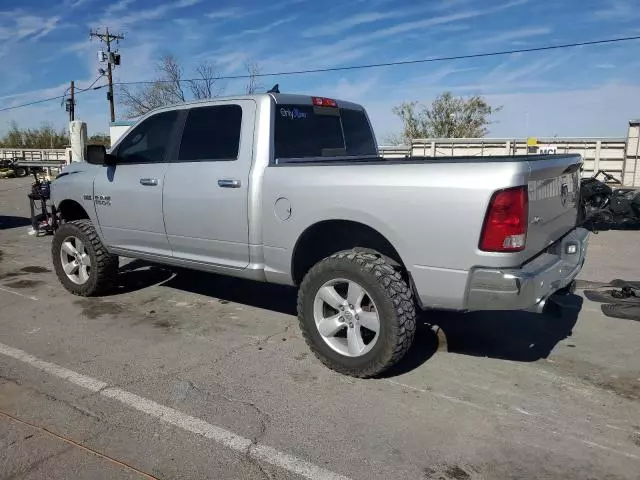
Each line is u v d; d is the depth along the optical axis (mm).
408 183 3467
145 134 5191
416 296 3613
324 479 2717
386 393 3635
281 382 3809
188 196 4684
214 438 3080
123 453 2934
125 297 5922
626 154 20438
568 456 2902
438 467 2814
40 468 2795
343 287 3975
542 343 4516
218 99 4664
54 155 44719
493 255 3254
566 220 4160
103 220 5520
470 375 3914
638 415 3334
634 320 5047
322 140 4902
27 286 6402
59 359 4211
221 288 6273
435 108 38188
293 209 4020
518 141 22266
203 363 4141
